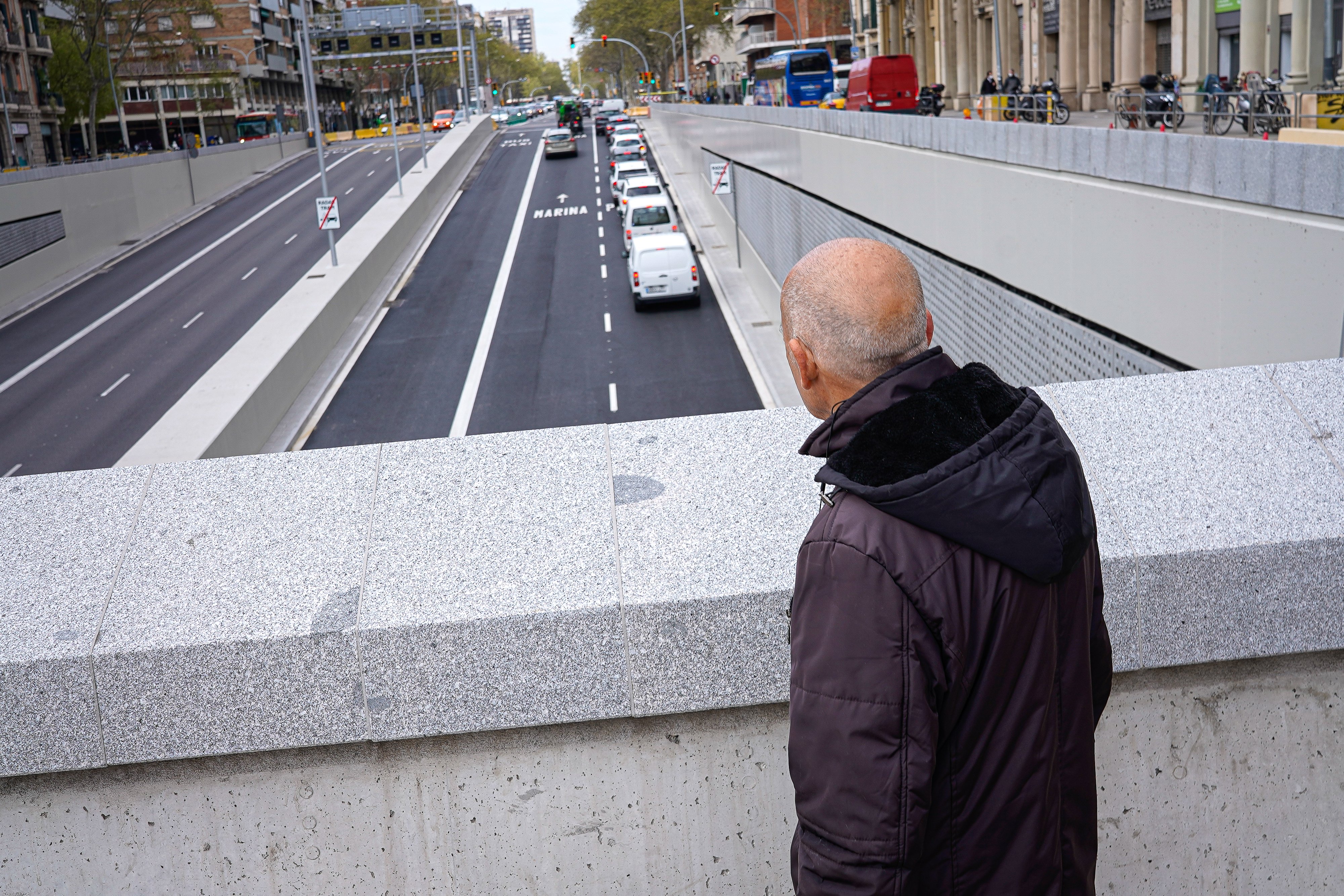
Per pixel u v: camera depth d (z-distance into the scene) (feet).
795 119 88.02
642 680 6.89
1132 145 29.37
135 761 6.86
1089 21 117.39
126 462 52.65
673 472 7.95
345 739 6.89
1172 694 7.35
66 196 139.13
